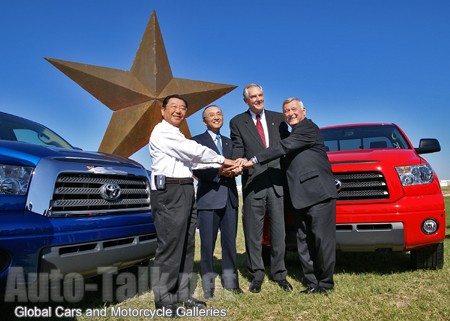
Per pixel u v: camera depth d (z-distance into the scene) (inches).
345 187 160.2
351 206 157.0
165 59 394.6
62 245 105.1
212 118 156.5
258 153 144.5
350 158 166.9
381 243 153.6
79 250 110.9
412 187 156.8
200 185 149.6
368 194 158.1
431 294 128.9
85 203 115.4
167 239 122.3
